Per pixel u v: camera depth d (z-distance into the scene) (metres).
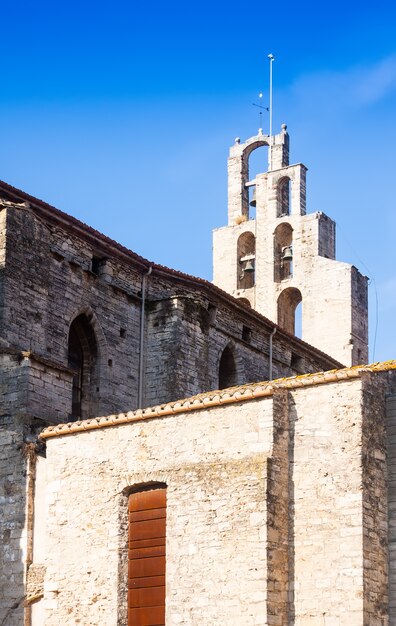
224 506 33.75
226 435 34.50
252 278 74.31
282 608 32.69
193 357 49.78
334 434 33.69
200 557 33.75
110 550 35.44
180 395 48.59
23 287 42.75
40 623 36.75
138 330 49.38
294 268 71.94
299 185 73.38
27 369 39.91
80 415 46.56
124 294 48.94
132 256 49.09
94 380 47.03
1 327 41.50
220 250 74.62
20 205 43.28
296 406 34.41
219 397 34.69
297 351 60.03
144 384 49.00
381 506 33.53
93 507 36.19
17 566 37.66
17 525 38.16
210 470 34.31
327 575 32.62
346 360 69.00
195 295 51.28
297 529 33.41
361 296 71.31
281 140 74.88
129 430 36.31
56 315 45.06
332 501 33.16
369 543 32.69
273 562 32.78
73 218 46.22
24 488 38.44
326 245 72.44
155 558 34.88
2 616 37.38
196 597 33.47
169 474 35.03
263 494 33.16
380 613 32.44
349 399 33.75
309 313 70.75
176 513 34.56
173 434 35.44
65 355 45.22
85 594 35.50
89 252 47.59
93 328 47.22
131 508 35.75
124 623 34.78
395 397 34.62
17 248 42.78
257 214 74.12
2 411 39.81
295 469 33.88
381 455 34.00
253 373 55.69
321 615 32.41
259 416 34.09
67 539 36.38
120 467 36.06
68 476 37.03
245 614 32.56
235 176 75.69
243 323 55.53
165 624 33.88
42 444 38.88
